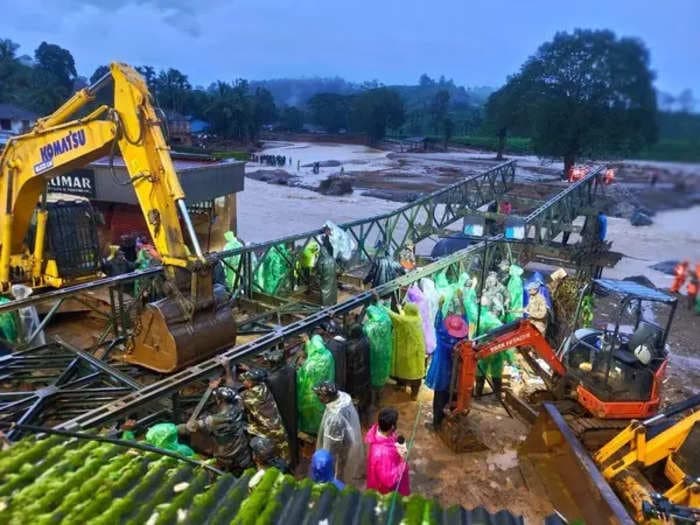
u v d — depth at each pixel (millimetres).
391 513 3105
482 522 3074
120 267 11391
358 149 88375
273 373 6266
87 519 2889
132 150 6941
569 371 7688
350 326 7617
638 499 5812
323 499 3191
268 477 3340
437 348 7516
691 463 5738
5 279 9445
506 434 7676
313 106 113812
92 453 3520
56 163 8062
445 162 65188
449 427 7230
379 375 7785
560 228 17172
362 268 13680
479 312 8938
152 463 3477
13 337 8930
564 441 6422
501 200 22906
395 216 15969
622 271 17031
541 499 6340
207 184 16422
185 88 92438
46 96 67562
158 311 6812
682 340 13234
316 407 6629
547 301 10797
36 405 5793
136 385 6379
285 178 51469
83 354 7012
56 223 9805
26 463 3357
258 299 10805
